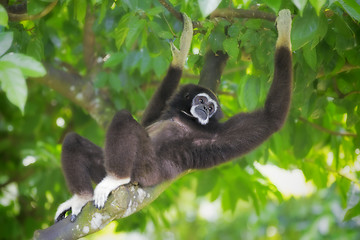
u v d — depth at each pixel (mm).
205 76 17875
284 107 15977
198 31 16859
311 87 18484
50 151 23062
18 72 10414
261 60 16484
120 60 19359
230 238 42656
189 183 28516
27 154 22125
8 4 17562
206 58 18016
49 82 22281
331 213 34531
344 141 22125
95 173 16016
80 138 16125
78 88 22750
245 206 43656
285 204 39125
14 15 16062
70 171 15453
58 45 21750
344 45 16297
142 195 14984
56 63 24312
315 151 23984
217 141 16672
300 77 17375
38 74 10625
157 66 19688
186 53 17312
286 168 23484
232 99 24219
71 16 20688
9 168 27016
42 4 15125
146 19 15539
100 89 23594
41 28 17594
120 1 15844
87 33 22547
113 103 23500
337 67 17781
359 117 19219
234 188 23938
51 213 24672
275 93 15875
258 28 16047
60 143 26156
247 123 16516
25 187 24859
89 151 16031
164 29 18453
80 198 15195
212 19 16250
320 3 10555
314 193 37969
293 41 13648
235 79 23438
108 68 23281
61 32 24266
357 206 20625
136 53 20312
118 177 14516
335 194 34438
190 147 16516
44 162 22250
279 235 40781
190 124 17125
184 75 23031
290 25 15047
